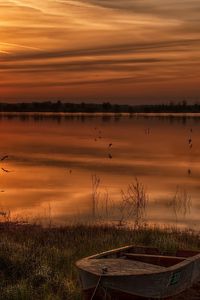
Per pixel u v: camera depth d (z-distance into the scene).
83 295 9.66
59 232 17.72
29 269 11.23
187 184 36.34
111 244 14.68
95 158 56.38
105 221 21.72
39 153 62.16
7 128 146.62
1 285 10.42
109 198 28.78
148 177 40.28
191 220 22.70
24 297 9.84
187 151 66.94
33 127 155.62
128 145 76.56
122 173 42.72
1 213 23.55
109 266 9.21
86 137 97.62
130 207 25.88
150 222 22.02
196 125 191.62
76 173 42.22
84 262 9.48
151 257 10.31
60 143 80.31
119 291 8.76
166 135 108.19
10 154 60.38
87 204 26.72
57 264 12.14
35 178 38.53
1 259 11.33
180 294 10.00
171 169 46.38
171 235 16.70
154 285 9.02
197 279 10.62
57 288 10.44
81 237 16.08
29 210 24.64
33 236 16.70
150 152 64.69
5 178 38.44
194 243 15.98
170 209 25.61
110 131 127.62
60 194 30.50
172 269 9.30
